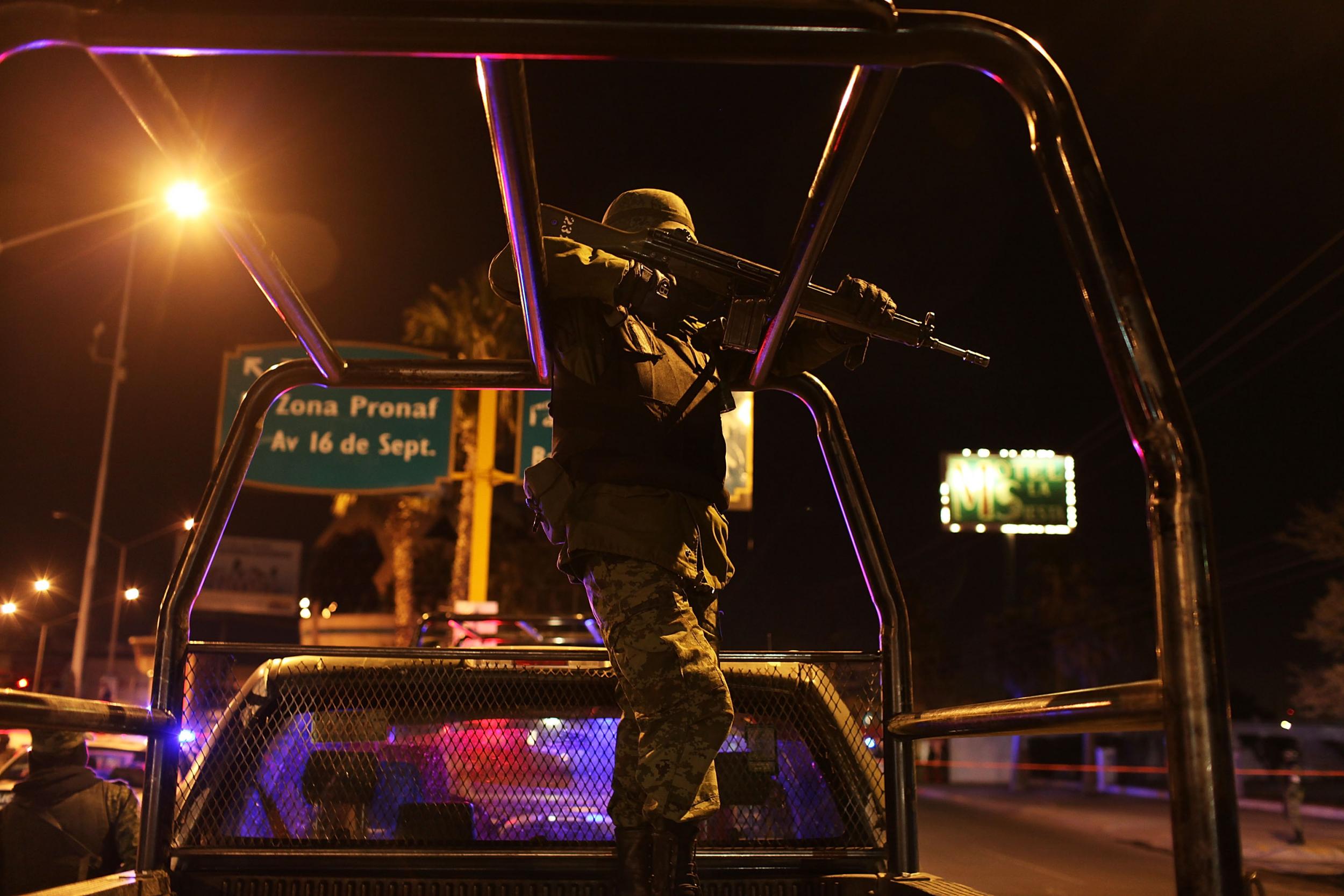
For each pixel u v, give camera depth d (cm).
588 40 92
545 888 203
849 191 126
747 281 167
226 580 4909
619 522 160
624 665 156
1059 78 95
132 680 4962
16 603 4088
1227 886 84
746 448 1413
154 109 115
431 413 1627
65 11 88
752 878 204
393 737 211
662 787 150
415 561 3000
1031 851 1566
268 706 209
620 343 171
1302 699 2900
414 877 202
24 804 352
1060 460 3316
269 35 90
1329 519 2503
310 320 191
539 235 135
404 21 91
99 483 2994
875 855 206
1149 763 3556
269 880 199
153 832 195
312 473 1597
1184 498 90
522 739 212
